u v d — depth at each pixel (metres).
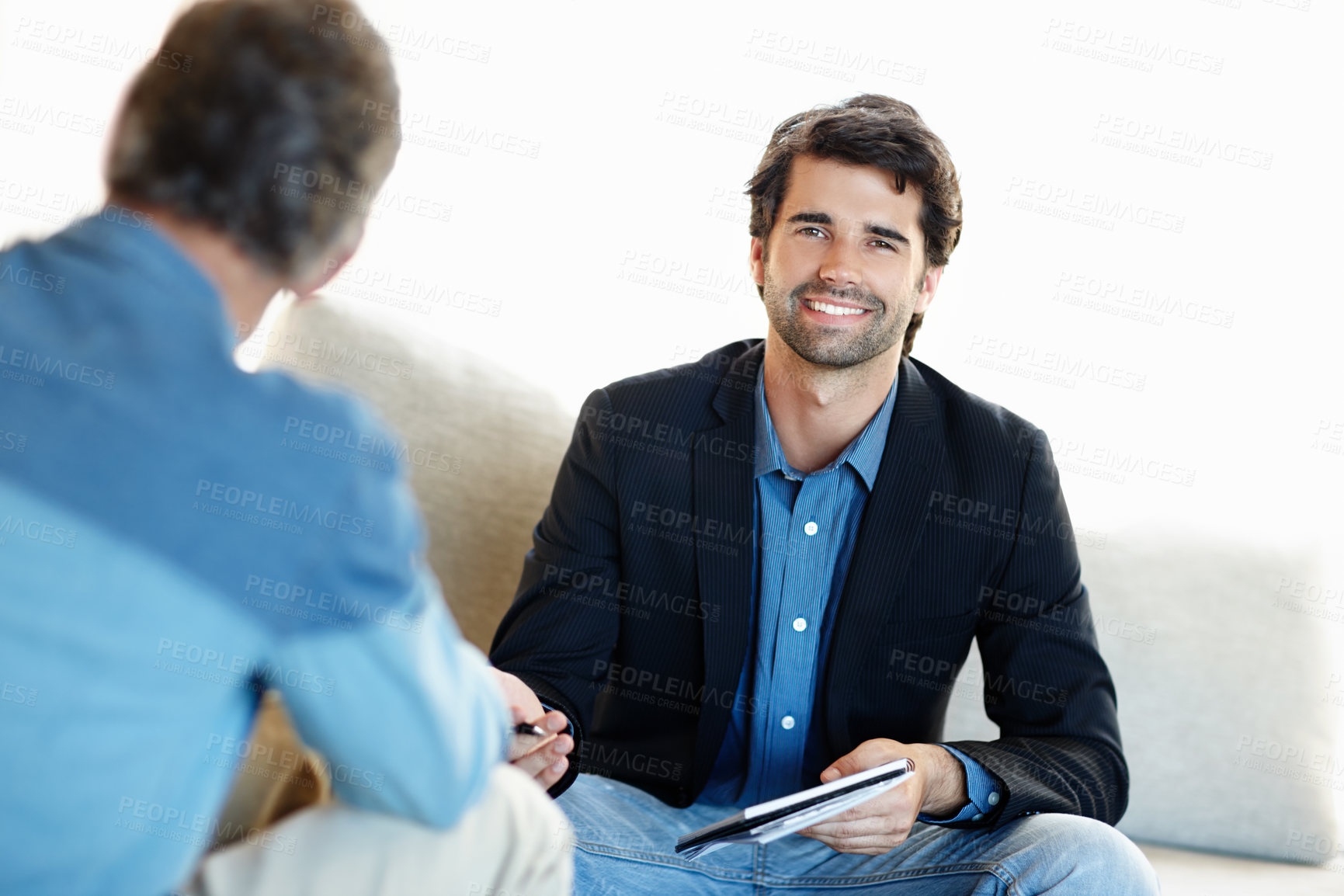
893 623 1.49
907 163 1.45
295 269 0.76
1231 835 1.66
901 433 1.52
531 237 2.22
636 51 2.20
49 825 0.69
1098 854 1.19
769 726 1.51
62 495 0.68
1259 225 2.06
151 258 0.71
